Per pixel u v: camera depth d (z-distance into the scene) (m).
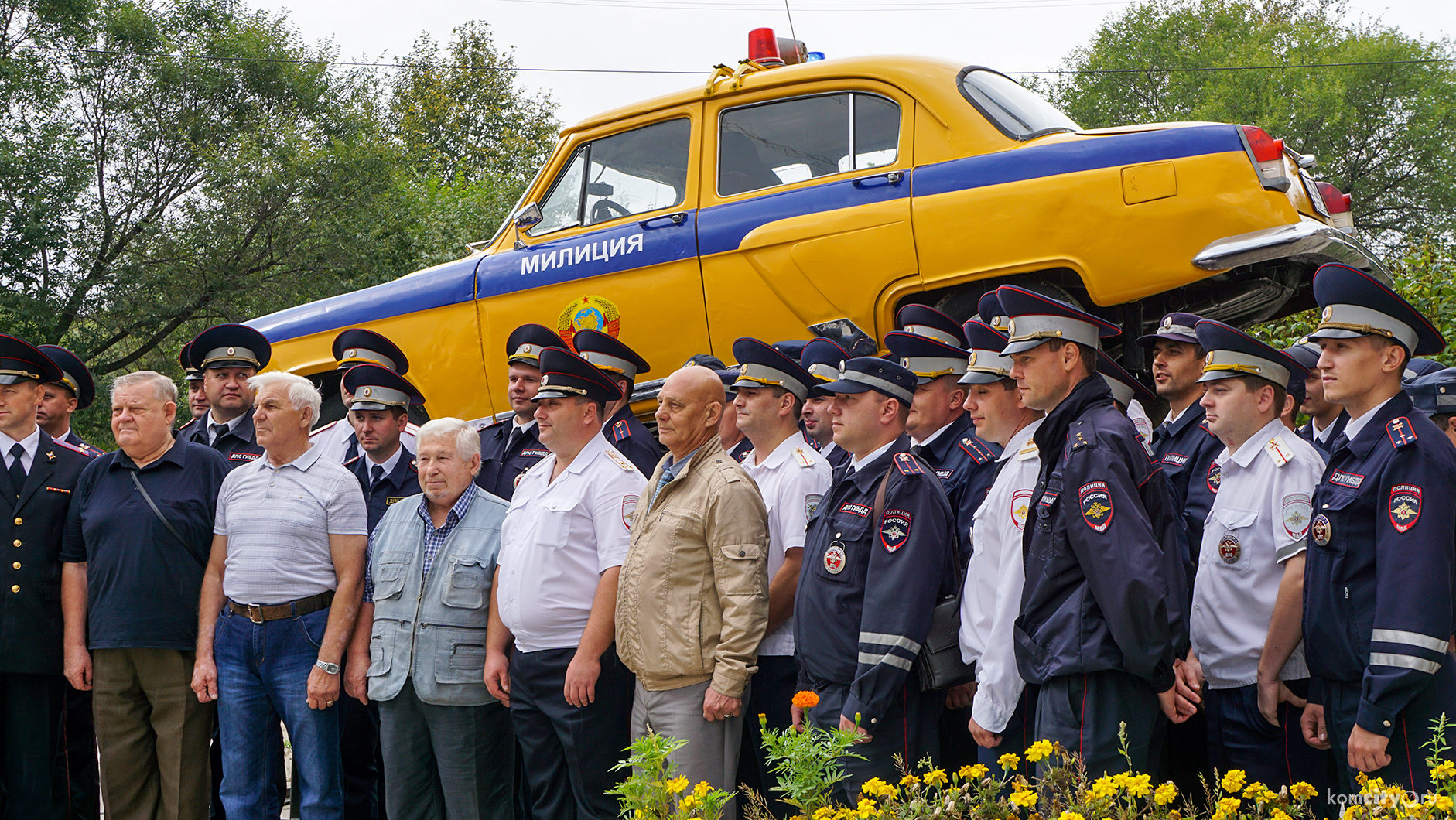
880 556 3.38
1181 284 4.58
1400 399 3.06
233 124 23.91
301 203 22.38
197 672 4.34
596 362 4.85
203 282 21.84
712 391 3.87
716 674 3.61
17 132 21.61
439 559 4.17
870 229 5.09
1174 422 4.11
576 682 3.82
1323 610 3.06
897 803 2.93
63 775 4.80
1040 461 3.33
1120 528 2.92
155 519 4.46
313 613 4.31
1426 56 28.50
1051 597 3.08
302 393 4.42
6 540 4.66
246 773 4.30
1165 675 2.90
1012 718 3.34
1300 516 3.34
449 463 4.22
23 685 4.67
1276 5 32.06
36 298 21.09
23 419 4.83
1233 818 2.73
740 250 5.39
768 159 5.54
